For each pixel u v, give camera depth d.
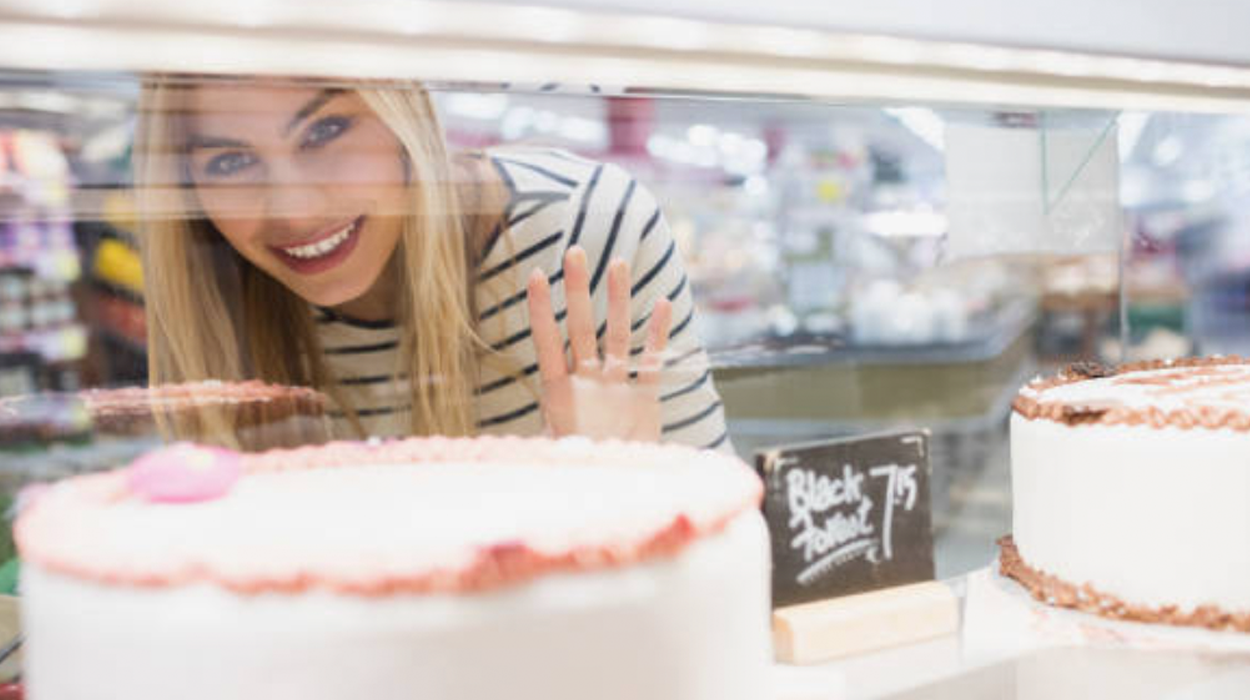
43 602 0.80
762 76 1.15
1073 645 1.28
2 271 1.15
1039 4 1.20
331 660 0.74
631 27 1.00
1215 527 1.32
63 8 0.86
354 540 0.82
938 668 1.21
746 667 0.91
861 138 1.52
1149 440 1.34
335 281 1.28
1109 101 1.42
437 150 1.28
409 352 1.38
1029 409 1.49
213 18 0.90
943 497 1.75
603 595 0.79
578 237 1.44
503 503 0.94
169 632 0.75
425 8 0.92
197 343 1.27
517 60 1.02
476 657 0.76
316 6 0.90
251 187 1.15
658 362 1.44
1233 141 1.91
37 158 1.03
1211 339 2.01
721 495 0.94
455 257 1.36
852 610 1.26
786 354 1.62
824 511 1.30
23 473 1.18
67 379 1.20
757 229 1.54
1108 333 1.92
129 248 1.20
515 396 1.45
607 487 0.99
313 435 1.35
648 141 1.36
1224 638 1.31
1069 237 1.84
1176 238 1.95
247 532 0.86
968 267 1.75
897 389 1.71
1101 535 1.38
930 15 1.12
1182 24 1.31
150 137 1.07
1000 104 1.60
